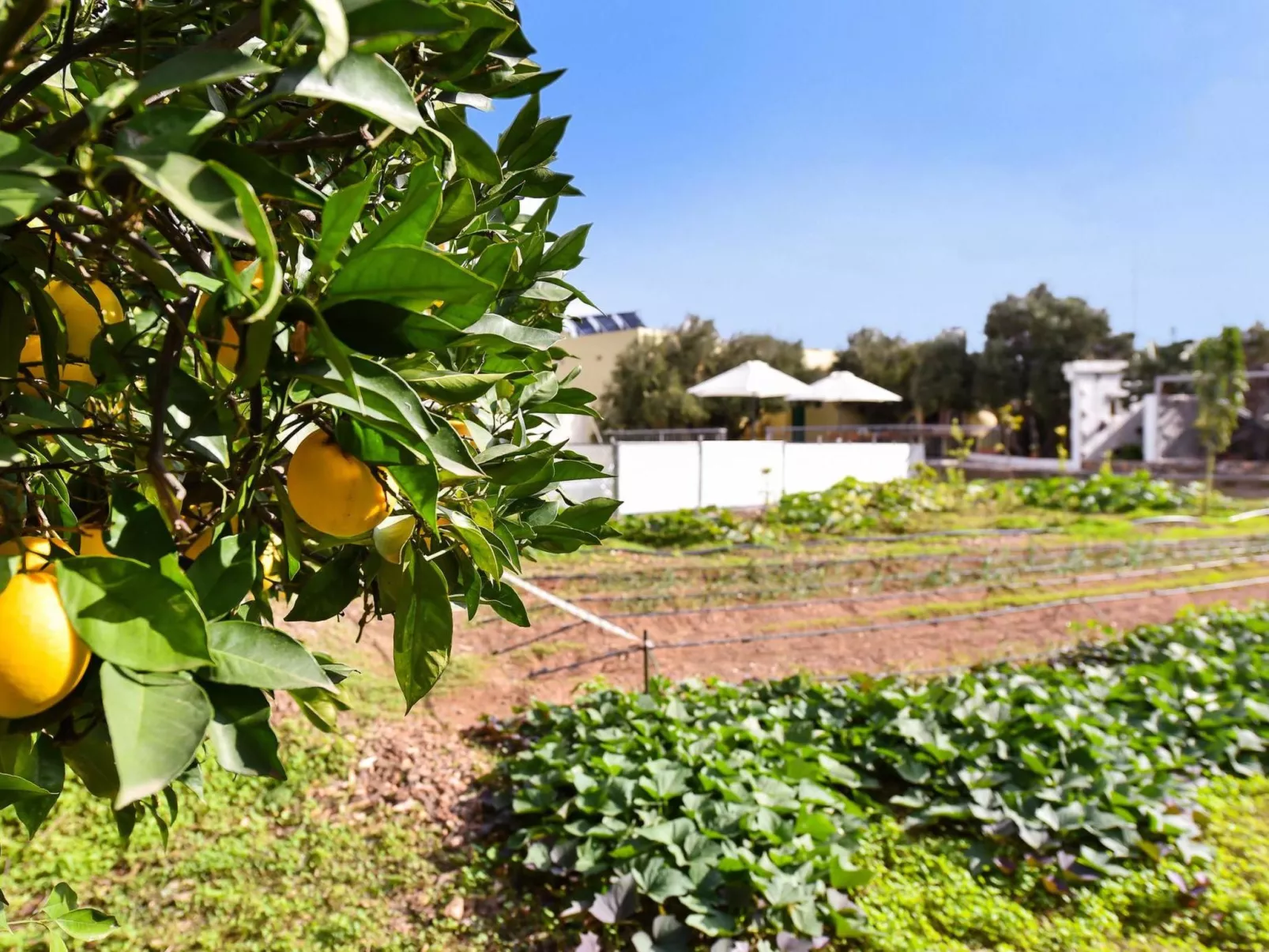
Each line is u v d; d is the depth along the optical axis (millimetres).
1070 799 4863
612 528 1292
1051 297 32812
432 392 824
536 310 1313
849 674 6719
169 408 838
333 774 4969
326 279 713
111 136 625
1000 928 3957
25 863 3865
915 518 14570
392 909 3926
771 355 30375
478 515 996
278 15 693
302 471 788
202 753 889
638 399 28156
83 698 733
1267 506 17906
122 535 678
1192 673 6746
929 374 33031
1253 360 29922
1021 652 8125
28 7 632
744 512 14781
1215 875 4453
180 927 3666
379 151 1027
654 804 4527
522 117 1241
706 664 7648
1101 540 13148
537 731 5668
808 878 4000
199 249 858
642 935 3684
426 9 668
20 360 872
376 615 1093
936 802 5133
